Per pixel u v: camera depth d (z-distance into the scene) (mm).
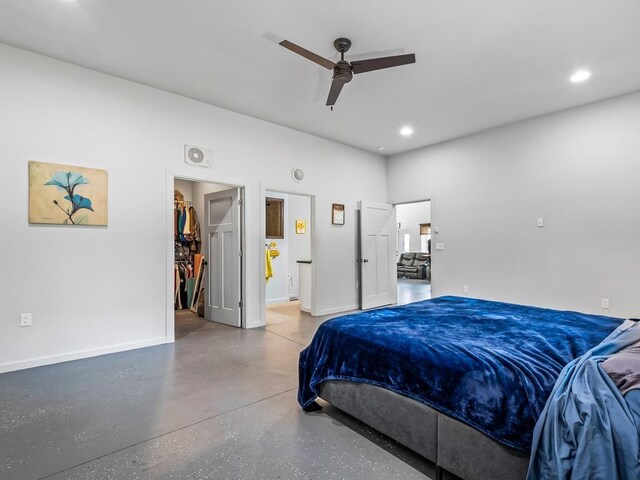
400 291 8156
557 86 3590
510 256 4684
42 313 2994
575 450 1098
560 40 2787
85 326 3211
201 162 3996
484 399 1413
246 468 1644
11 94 2883
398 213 13453
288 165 4855
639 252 3678
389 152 6105
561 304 4223
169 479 1558
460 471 1473
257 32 2697
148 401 2320
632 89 3660
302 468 1646
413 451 1785
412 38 2762
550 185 4324
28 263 2936
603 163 3914
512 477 1309
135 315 3506
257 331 4250
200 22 2578
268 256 6305
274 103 4047
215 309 4844
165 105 3734
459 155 5266
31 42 2838
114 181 3393
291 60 3115
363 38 2764
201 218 5977
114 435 1908
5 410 2184
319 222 5270
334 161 5473
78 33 2713
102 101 3334
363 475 1605
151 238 3621
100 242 3305
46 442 1836
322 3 2363
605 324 2125
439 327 2102
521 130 4578
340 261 5574
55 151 3070
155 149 3662
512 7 2396
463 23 2574
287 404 2307
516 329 2023
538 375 1384
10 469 1616
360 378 1926
